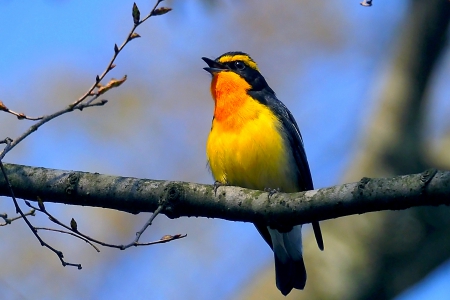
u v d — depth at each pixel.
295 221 8.30
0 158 7.73
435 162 14.09
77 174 8.88
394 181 7.52
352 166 14.21
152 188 8.70
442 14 14.39
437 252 12.87
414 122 14.39
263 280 14.02
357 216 13.24
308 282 12.90
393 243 12.89
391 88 14.77
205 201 8.64
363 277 12.77
